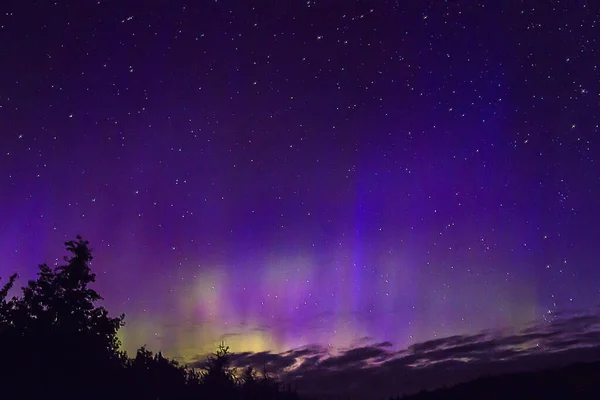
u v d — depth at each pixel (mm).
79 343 8383
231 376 9641
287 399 9750
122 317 9234
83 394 7887
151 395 8633
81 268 8969
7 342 7949
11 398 7312
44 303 8586
